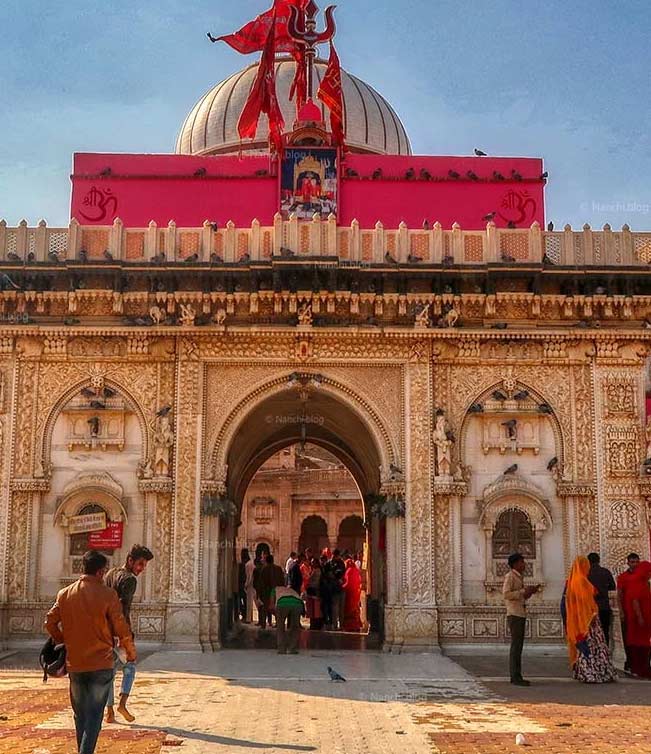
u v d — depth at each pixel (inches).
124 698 450.3
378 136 1354.6
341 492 1870.1
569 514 823.1
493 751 394.6
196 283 840.9
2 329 828.6
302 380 840.9
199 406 828.0
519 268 823.1
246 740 410.9
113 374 837.2
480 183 985.5
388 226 969.5
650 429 828.6
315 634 997.2
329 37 1023.6
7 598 799.1
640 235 864.3
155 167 984.9
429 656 763.4
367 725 446.6
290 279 826.2
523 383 845.8
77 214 970.1
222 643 846.5
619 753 393.1
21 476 816.9
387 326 837.2
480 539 824.3
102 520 812.0
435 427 831.1
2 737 409.7
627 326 850.1
